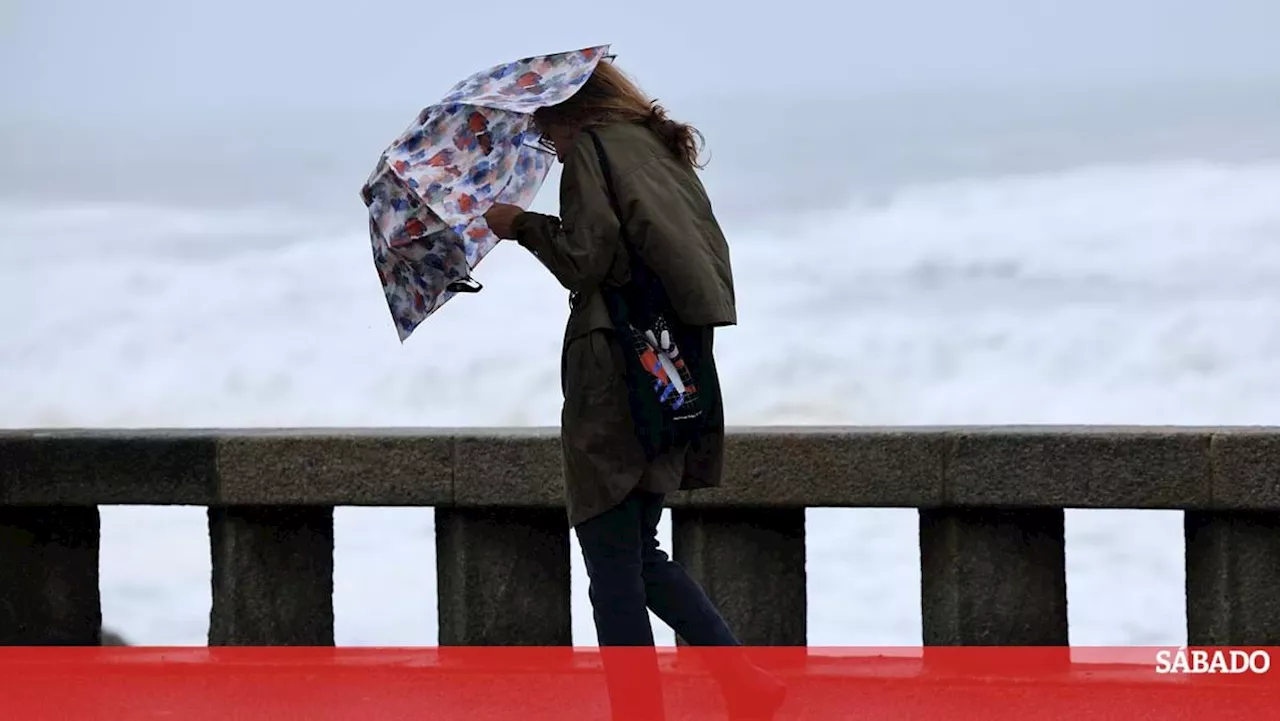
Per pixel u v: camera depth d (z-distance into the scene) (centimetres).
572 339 1636
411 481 2156
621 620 1664
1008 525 2114
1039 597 2112
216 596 2284
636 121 1680
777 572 2166
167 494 2209
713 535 2162
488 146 1698
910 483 2064
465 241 1745
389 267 1717
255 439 2181
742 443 2098
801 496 2089
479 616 2223
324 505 2194
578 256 1581
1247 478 1983
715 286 1612
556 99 1612
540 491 2131
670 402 1609
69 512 2317
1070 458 2027
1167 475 2006
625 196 1599
